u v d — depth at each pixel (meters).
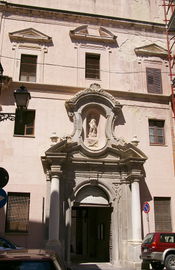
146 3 24.02
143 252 16.11
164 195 19.45
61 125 19.23
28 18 20.88
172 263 15.05
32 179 18.00
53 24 21.14
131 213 18.09
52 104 19.48
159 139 20.77
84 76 20.58
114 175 18.84
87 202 18.47
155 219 19.03
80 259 21.08
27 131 18.98
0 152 18.08
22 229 17.27
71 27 21.38
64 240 17.08
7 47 19.98
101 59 21.27
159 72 22.12
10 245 12.26
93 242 22.95
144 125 20.56
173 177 19.94
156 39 22.80
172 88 20.97
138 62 21.91
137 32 22.53
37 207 17.59
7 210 17.36
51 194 16.89
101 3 23.03
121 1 23.52
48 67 20.22
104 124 19.78
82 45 21.16
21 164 18.12
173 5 23.38
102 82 20.81
